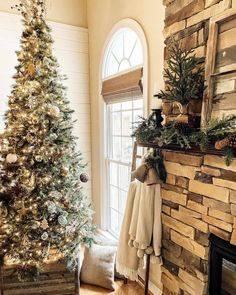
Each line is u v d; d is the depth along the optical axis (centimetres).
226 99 142
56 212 234
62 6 343
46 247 231
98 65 337
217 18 146
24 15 239
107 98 321
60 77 253
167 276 195
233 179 141
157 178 190
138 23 251
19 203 227
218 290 159
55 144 235
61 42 341
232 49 139
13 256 229
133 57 280
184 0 169
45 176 231
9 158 221
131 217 221
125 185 309
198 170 162
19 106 229
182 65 156
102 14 319
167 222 193
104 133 334
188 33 168
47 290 237
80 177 254
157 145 170
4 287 232
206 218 158
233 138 120
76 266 241
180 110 165
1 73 311
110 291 251
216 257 155
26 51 235
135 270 222
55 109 230
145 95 245
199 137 139
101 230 348
